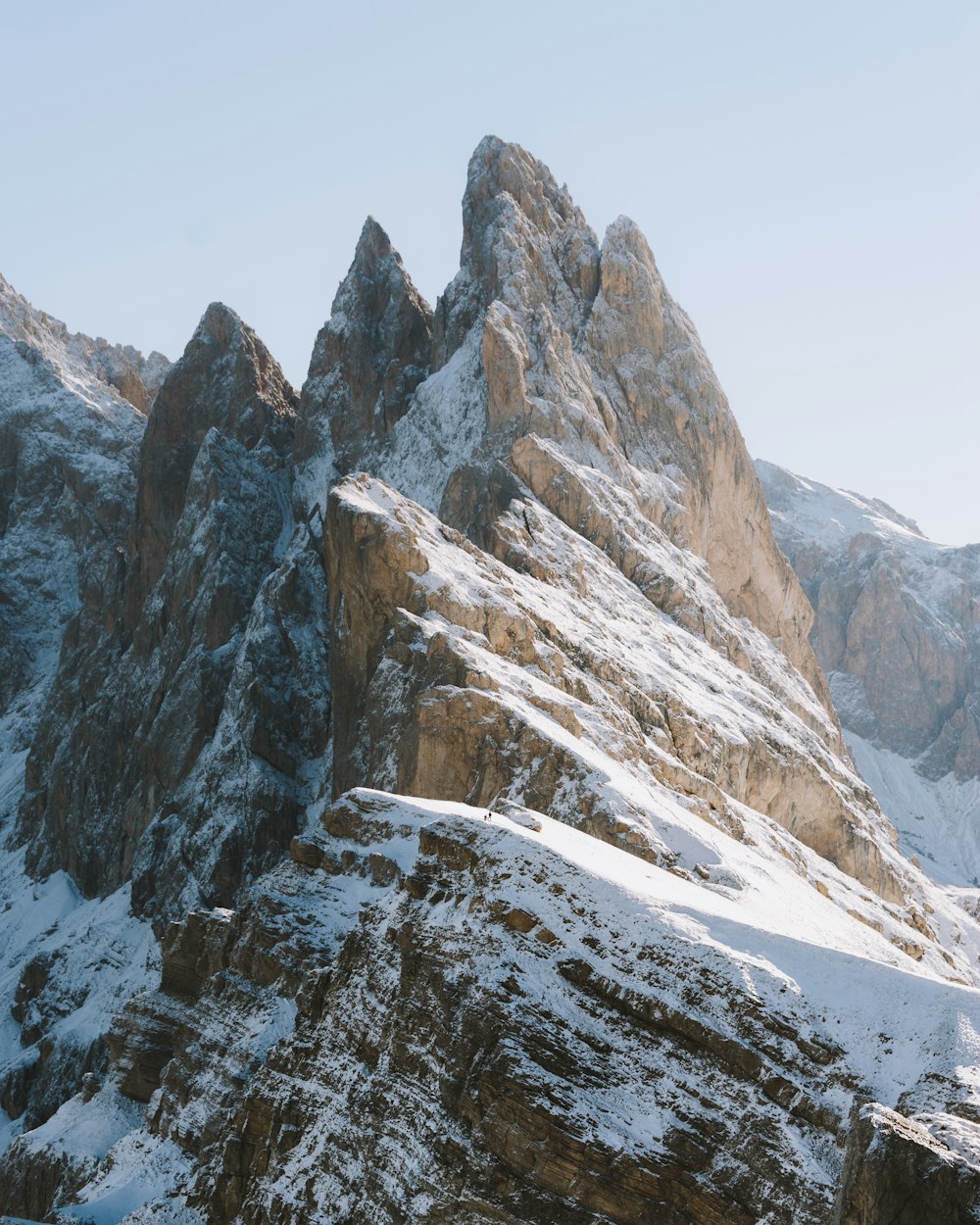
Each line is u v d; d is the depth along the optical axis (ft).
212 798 351.67
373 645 264.93
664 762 259.39
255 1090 133.28
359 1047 125.18
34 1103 320.91
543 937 117.50
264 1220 120.06
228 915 191.72
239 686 362.33
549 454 373.61
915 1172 83.82
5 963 405.80
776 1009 106.01
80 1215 146.72
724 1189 99.50
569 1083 107.65
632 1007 110.11
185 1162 152.35
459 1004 116.06
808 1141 98.78
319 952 162.09
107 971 357.41
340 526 273.13
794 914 207.31
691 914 117.50
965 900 372.79
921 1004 104.12
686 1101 104.32
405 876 131.75
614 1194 102.01
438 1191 108.47
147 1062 188.34
